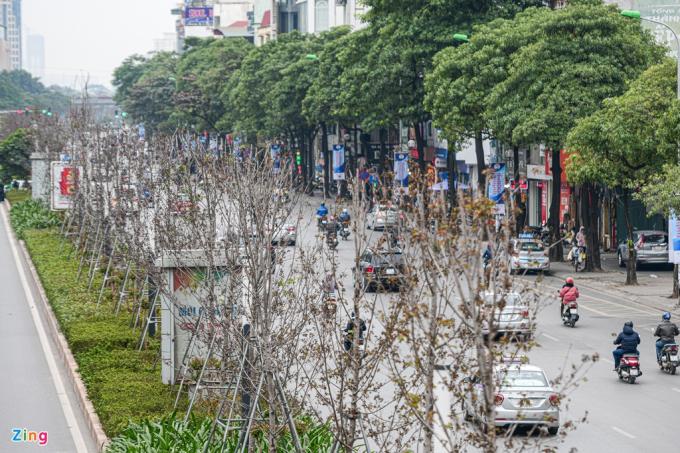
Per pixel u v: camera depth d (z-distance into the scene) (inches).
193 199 2384.4
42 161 6195.9
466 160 6628.9
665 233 4234.7
